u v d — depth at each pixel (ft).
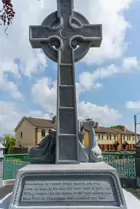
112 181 13.44
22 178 13.38
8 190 24.29
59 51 17.72
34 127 114.73
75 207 12.53
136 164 26.08
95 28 18.28
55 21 18.63
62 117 16.60
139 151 26.02
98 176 13.53
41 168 13.93
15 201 12.91
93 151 17.03
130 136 177.06
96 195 13.14
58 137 16.17
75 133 16.31
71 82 17.28
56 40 18.19
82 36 18.02
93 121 18.03
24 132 118.83
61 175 13.50
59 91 17.02
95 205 12.80
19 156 29.43
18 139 120.26
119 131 169.27
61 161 15.76
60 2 18.67
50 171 13.47
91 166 14.69
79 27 18.21
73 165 15.17
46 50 18.30
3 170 27.25
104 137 149.79
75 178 13.48
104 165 15.19
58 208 12.49
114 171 13.53
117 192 13.15
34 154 16.88
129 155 26.99
